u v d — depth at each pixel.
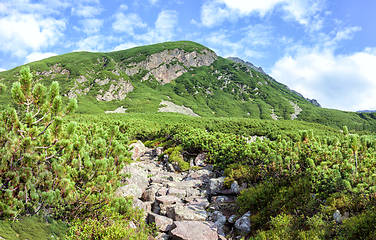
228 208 9.27
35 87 5.66
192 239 6.83
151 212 9.41
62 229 5.76
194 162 17.11
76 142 6.66
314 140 9.76
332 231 5.71
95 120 37.81
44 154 5.81
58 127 5.89
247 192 8.80
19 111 5.70
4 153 5.10
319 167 7.80
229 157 13.34
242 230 7.52
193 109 182.38
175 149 19.66
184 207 9.28
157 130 32.31
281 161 8.86
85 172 6.64
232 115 186.12
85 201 6.28
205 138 18.22
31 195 5.27
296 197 7.46
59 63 196.62
